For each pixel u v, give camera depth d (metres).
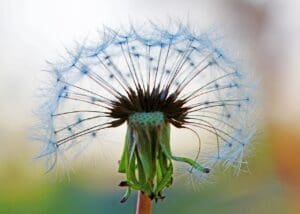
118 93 0.21
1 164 0.39
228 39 0.22
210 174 0.22
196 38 0.21
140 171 0.21
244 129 0.22
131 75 0.21
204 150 0.22
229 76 0.22
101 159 0.22
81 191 0.37
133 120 0.21
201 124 0.21
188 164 0.22
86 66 0.21
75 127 0.21
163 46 0.21
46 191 0.39
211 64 0.22
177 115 0.21
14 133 0.39
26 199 0.39
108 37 0.21
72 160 0.22
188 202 0.36
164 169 0.21
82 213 0.37
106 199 0.36
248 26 0.39
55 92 0.21
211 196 0.36
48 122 0.21
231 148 0.22
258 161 0.36
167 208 0.36
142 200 0.21
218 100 0.22
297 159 0.38
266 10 0.39
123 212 0.35
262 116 0.23
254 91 0.22
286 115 0.38
